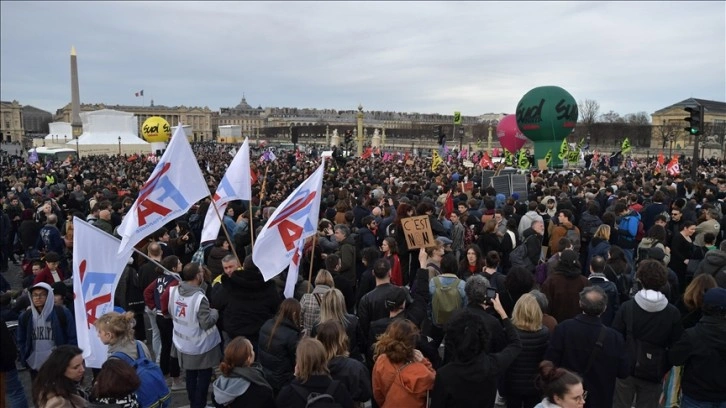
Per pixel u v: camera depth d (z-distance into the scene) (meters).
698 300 6.48
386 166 37.38
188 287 7.18
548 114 43.28
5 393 6.71
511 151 54.12
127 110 197.25
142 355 5.60
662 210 12.92
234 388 5.11
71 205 16.34
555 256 8.70
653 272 5.90
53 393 4.62
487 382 4.88
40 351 7.10
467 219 12.30
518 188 19.27
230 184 10.22
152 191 7.61
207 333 7.21
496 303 5.72
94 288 6.96
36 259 10.06
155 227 7.58
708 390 5.61
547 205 13.93
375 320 6.62
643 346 5.90
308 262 10.44
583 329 5.55
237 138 145.62
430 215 10.86
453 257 7.20
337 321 5.54
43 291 7.09
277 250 7.31
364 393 5.18
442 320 6.86
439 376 4.91
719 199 16.59
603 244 9.64
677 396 6.33
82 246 6.94
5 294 7.55
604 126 121.88
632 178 22.34
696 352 5.61
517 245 10.98
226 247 10.32
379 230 12.62
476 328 4.88
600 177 22.52
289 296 7.42
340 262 9.07
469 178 26.33
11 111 161.38
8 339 6.21
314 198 7.80
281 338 6.08
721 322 5.58
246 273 7.14
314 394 4.70
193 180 7.98
